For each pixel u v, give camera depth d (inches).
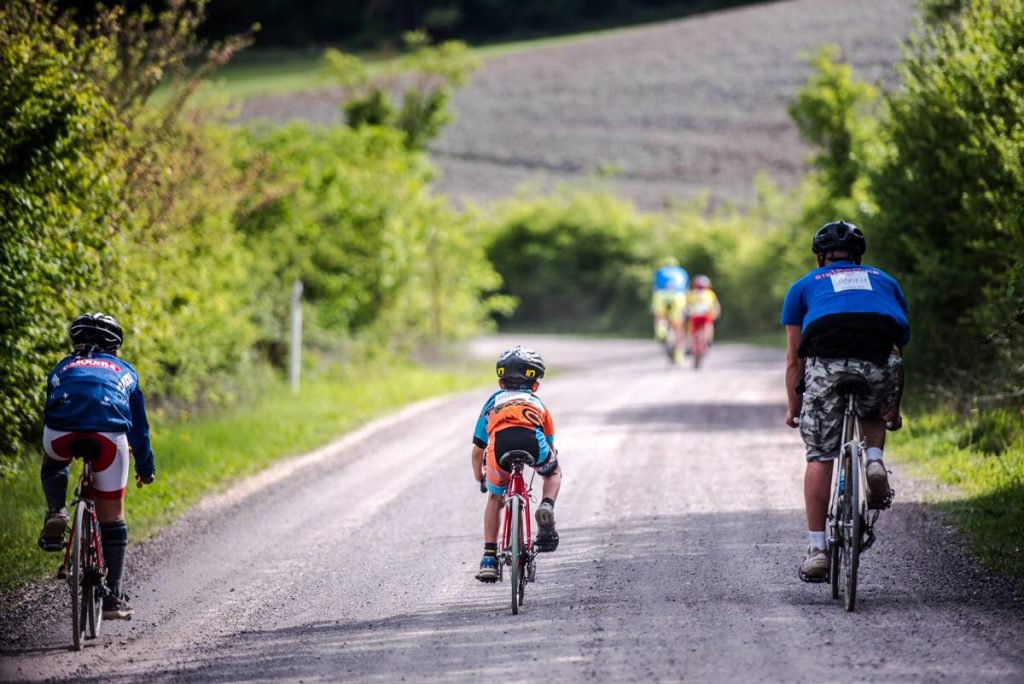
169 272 2212.1
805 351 1055.6
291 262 3289.9
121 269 1908.2
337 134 3890.3
